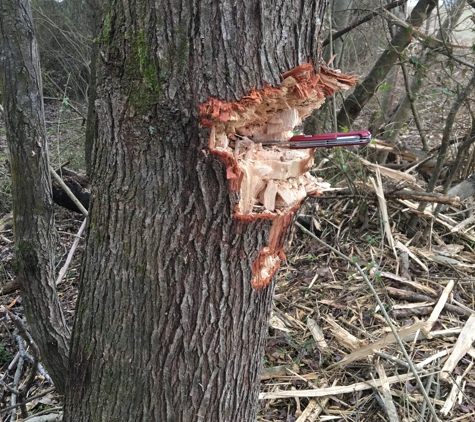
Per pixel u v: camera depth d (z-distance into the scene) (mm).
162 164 582
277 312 1485
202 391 701
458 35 2473
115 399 712
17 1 785
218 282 640
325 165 2131
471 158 1980
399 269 1663
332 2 2188
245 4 535
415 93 2045
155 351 669
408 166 2131
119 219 627
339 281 1625
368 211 1963
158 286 635
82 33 3377
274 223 646
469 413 1113
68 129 2916
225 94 551
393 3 1886
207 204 595
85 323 707
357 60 2646
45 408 1228
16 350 1463
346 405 1152
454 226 1884
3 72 795
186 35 532
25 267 843
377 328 1398
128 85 563
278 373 1244
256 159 621
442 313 1456
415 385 1191
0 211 2318
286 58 579
